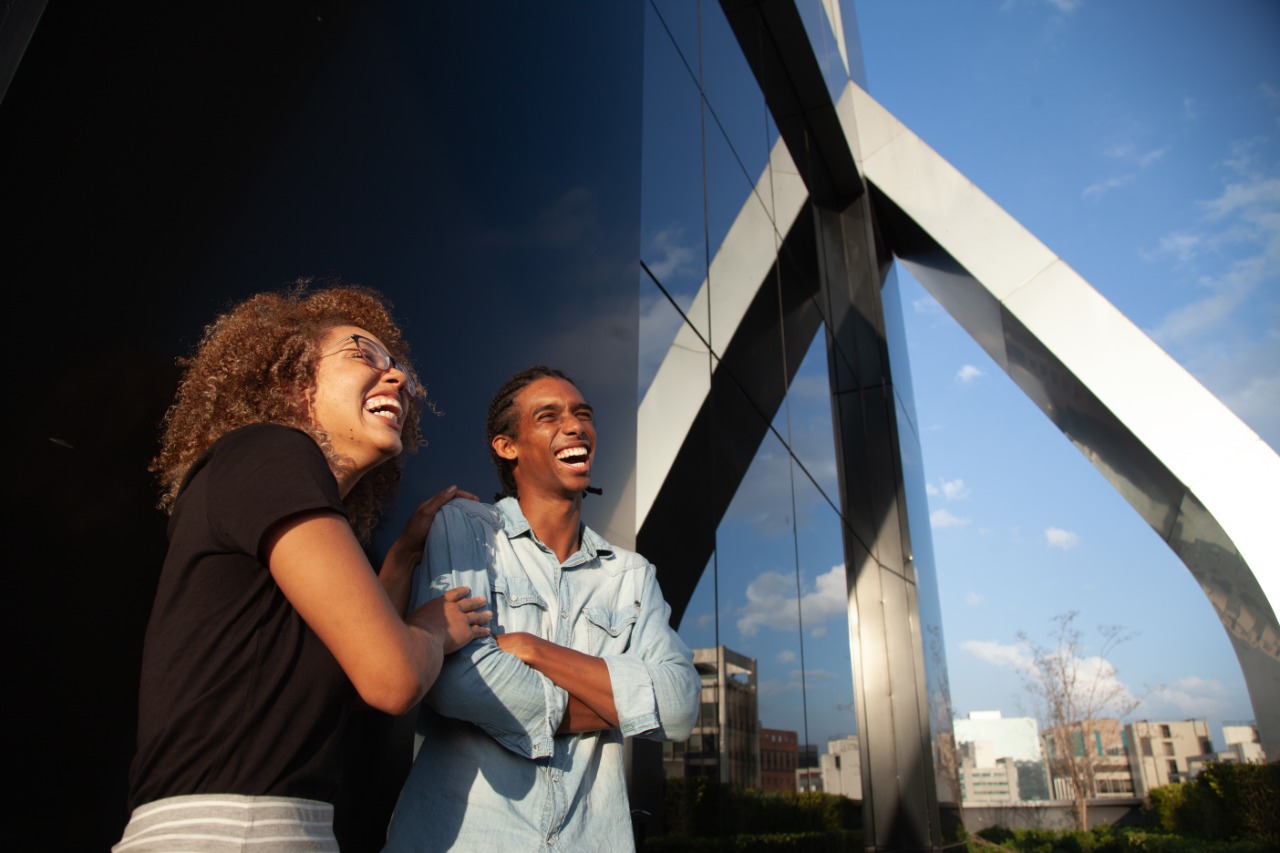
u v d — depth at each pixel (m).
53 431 1.16
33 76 1.19
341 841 1.58
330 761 0.93
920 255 12.26
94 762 1.16
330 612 0.88
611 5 3.82
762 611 5.06
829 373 8.59
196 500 0.93
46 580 1.12
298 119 1.74
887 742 8.18
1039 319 10.67
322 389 1.18
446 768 1.34
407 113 2.17
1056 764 26.28
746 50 7.45
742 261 5.95
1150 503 11.15
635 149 3.78
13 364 1.11
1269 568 9.16
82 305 1.22
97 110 1.28
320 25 1.85
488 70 2.65
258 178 1.61
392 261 2.01
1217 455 9.63
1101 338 10.38
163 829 0.80
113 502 1.24
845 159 10.63
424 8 2.31
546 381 1.84
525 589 1.55
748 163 6.68
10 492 1.09
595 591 1.66
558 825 1.35
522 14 2.94
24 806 1.06
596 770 1.47
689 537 3.99
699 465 4.30
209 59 1.52
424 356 2.09
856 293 10.60
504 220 2.60
